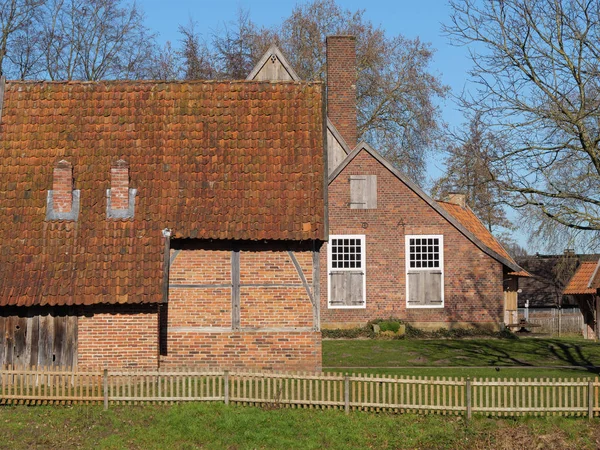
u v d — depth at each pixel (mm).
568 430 17891
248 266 21219
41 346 19797
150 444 17000
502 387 20266
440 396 18797
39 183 21703
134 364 19969
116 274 20047
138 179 21812
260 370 21062
